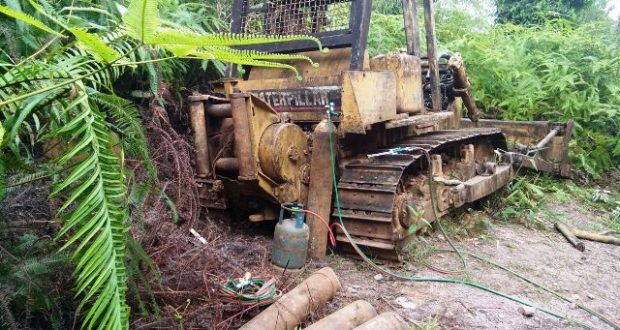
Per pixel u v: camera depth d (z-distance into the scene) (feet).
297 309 7.64
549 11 34.09
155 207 8.12
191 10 15.75
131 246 4.98
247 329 6.91
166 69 12.87
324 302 8.46
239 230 11.98
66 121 4.07
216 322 7.18
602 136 23.82
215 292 7.72
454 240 13.07
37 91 3.41
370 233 10.44
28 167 4.64
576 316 9.24
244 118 9.75
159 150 9.45
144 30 3.05
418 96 13.30
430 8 14.58
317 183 10.89
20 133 6.51
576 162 22.76
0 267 4.99
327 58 11.96
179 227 9.16
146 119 10.28
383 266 10.54
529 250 12.94
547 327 8.63
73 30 3.10
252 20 12.87
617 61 24.98
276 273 9.64
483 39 27.53
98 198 3.47
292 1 12.24
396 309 8.77
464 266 11.07
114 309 3.26
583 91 24.11
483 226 14.29
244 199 11.62
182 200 9.52
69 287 5.90
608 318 9.29
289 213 11.07
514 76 24.72
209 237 10.55
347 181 10.99
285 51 12.26
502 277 10.77
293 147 10.60
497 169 16.25
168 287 7.39
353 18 11.48
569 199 19.10
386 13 30.71
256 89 12.09
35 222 5.62
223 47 3.45
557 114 24.29
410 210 10.73
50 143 5.23
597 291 10.58
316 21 12.27
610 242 14.35
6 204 5.54
